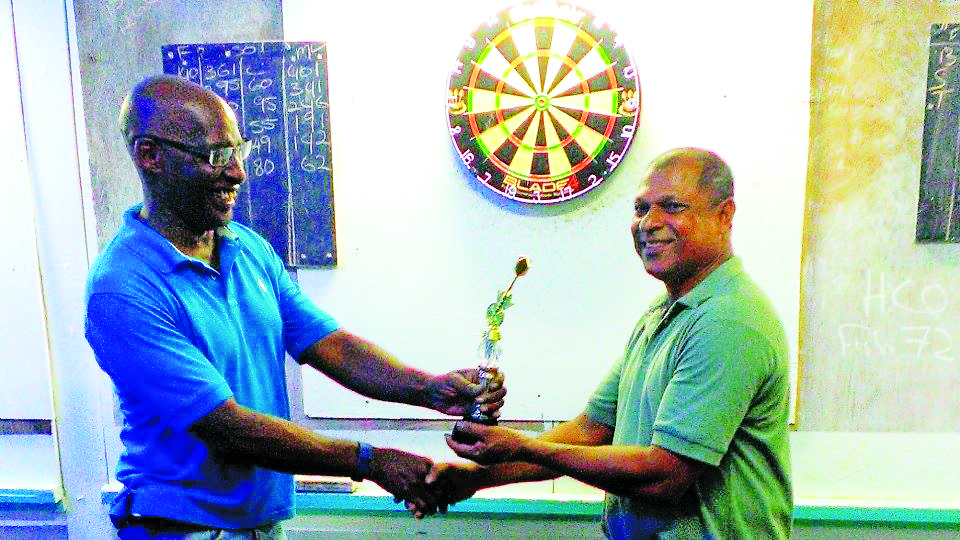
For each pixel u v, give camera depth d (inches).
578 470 40.1
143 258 41.9
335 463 44.4
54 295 72.1
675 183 40.6
